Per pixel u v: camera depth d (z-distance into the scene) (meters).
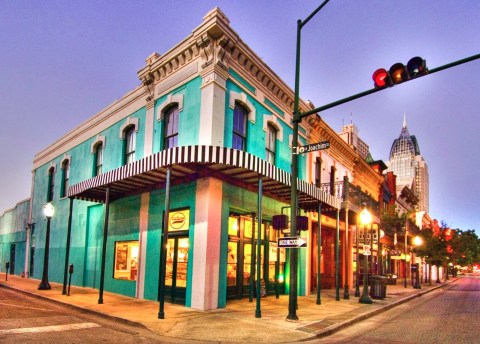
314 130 19.11
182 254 12.46
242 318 10.17
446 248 32.97
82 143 20.12
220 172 11.94
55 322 9.25
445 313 13.37
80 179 19.59
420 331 9.69
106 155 17.62
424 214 49.69
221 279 11.91
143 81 15.21
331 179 21.27
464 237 53.72
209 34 12.30
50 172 23.66
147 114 14.94
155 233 13.54
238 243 13.51
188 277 11.82
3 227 30.39
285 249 16.20
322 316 11.11
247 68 13.93
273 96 15.64
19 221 27.20
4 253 29.33
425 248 31.55
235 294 13.23
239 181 12.98
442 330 9.84
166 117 14.26
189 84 13.16
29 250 24.44
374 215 19.64
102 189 14.15
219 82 12.39
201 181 11.98
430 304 16.55
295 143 11.06
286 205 16.30
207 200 11.68
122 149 16.39
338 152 22.20
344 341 8.35
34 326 8.61
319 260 14.29
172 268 12.70
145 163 11.13
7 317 9.59
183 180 12.49
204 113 12.21
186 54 13.30
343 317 11.08
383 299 16.66
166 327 8.83
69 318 9.94
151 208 13.91
